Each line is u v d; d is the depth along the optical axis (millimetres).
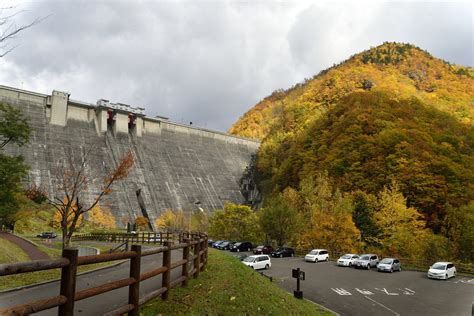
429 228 65812
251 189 128750
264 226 62188
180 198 106062
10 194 30625
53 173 83938
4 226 54219
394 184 68188
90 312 9391
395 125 93250
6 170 28188
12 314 3982
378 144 85938
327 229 57750
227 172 128875
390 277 36281
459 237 54750
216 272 15031
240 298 11695
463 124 107688
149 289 12547
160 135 117938
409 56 198500
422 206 70562
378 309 22750
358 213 66062
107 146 100812
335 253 53625
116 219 88750
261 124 191750
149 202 98000
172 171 111375
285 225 61000
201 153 126812
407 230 57938
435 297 27125
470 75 191000
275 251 52969
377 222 62188
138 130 110562
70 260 5012
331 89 167250
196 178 116438
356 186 79250
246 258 37625
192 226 88562
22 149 84750
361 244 57438
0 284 14383
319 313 17922
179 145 121562
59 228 64812
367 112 101062
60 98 97250
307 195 70000
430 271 36875
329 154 94562
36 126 91312
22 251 29328
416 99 116938
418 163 75938
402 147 81250
